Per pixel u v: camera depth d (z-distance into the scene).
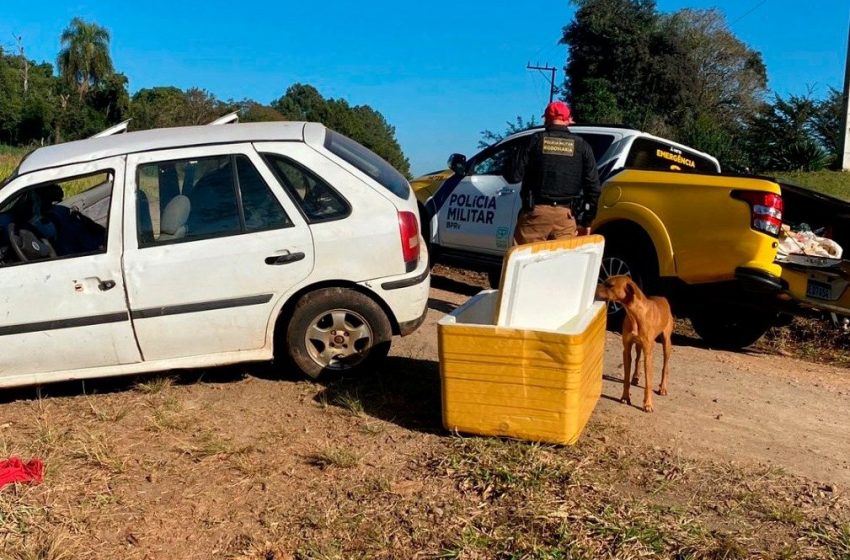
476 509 3.72
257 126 5.57
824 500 3.90
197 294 5.07
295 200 5.18
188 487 4.01
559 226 6.00
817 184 17.78
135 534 3.61
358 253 5.18
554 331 4.15
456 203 8.98
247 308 5.14
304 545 3.48
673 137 32.72
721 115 42.31
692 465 4.24
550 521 3.57
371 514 3.71
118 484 4.05
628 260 7.29
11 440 4.59
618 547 3.39
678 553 3.37
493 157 8.85
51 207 5.36
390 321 5.36
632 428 4.75
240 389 5.33
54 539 3.54
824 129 21.73
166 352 5.14
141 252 5.04
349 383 5.33
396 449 4.37
